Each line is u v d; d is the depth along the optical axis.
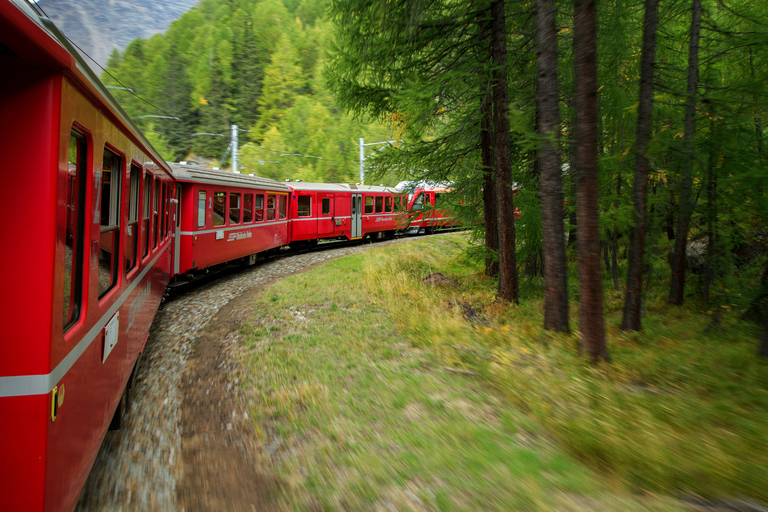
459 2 9.42
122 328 4.08
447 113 10.84
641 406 4.54
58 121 2.18
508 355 6.20
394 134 11.02
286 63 85.69
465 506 3.12
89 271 2.80
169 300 10.91
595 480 3.40
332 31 9.73
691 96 8.37
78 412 2.65
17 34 1.83
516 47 10.98
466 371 5.85
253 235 15.84
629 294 9.06
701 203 11.16
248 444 4.30
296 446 4.20
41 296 2.12
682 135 9.93
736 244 11.66
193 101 77.62
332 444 4.18
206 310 9.88
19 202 2.10
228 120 79.25
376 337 7.59
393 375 5.82
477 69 9.81
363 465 3.77
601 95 10.68
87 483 3.66
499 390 5.21
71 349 2.48
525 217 11.74
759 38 8.08
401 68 10.02
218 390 5.62
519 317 9.43
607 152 12.00
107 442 4.33
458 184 12.76
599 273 6.33
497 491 3.27
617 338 8.30
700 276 13.38
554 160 8.02
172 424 4.74
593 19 6.09
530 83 11.41
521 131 6.95
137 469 3.88
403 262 15.68
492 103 10.75
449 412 4.70
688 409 4.62
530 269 14.08
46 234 2.13
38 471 2.12
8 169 2.10
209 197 12.43
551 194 8.05
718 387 5.70
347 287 11.95
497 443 4.00
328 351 6.90
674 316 11.18
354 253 18.84
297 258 18.50
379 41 9.12
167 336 7.98
